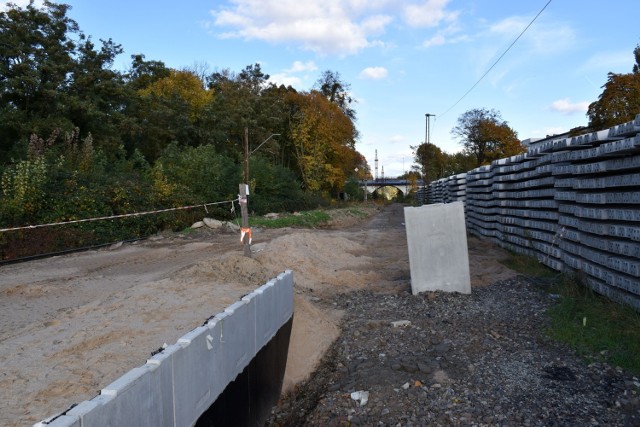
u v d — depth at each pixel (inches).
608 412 191.8
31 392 142.3
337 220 1343.5
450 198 1154.7
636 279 293.0
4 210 565.6
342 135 2146.9
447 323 308.8
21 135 832.9
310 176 2070.6
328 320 314.5
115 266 463.8
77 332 200.7
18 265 474.3
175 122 1316.4
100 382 148.3
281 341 231.1
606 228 329.4
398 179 4564.5
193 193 975.0
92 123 984.3
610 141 344.5
